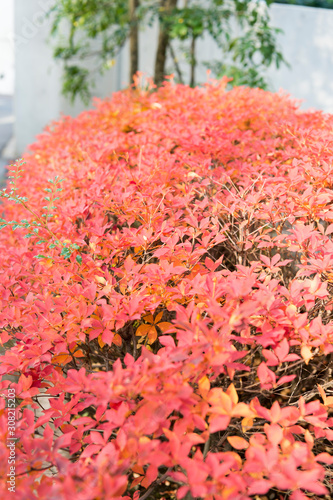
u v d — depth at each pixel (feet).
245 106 11.97
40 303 5.16
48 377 4.99
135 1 20.81
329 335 4.49
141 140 9.68
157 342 6.57
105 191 7.55
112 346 6.58
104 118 12.91
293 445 3.73
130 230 6.36
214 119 10.54
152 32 28.43
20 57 29.19
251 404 4.29
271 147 9.20
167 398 3.65
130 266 5.59
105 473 3.25
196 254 5.80
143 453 3.37
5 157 30.48
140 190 7.23
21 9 27.94
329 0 30.19
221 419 3.59
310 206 6.21
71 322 4.89
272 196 6.30
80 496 3.07
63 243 6.46
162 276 5.31
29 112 30.25
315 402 3.95
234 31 25.54
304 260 5.65
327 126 9.78
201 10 18.89
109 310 4.93
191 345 3.94
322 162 7.50
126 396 4.08
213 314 4.21
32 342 5.10
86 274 5.96
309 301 5.03
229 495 3.30
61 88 29.58
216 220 6.30
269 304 4.52
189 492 5.12
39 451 3.78
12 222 6.79
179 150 9.29
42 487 3.22
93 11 22.18
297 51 26.58
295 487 3.36
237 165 8.39
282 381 4.07
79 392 4.53
